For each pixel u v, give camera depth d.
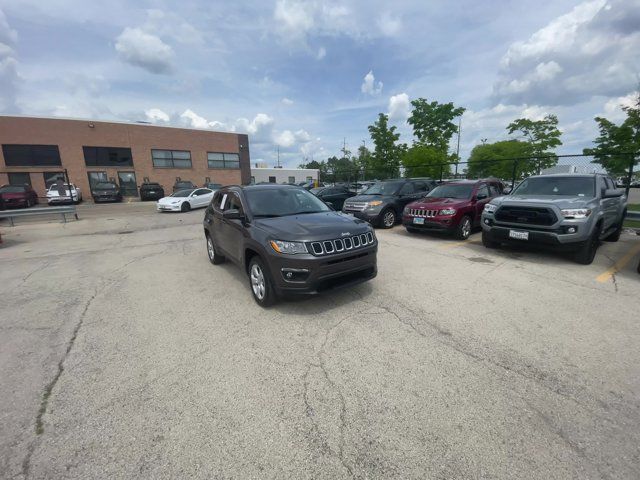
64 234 10.77
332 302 4.18
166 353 3.09
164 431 2.13
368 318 3.70
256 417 2.24
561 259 6.09
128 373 2.78
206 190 19.17
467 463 1.85
